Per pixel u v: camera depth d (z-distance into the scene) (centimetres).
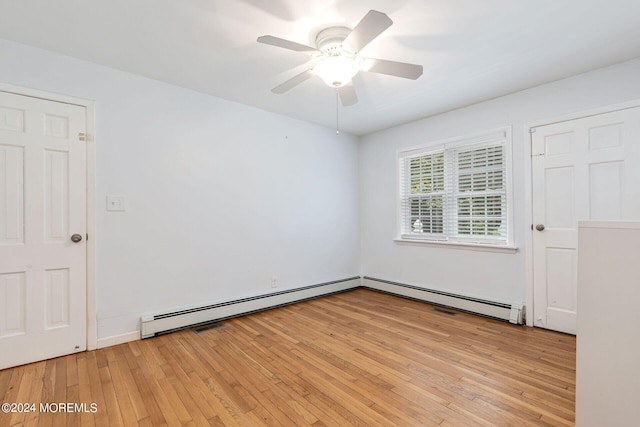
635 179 231
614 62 238
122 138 252
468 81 271
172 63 240
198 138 295
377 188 435
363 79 267
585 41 209
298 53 224
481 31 198
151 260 267
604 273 116
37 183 216
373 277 439
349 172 444
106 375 198
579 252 123
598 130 248
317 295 391
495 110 311
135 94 258
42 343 217
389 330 278
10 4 169
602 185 246
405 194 406
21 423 153
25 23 187
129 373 201
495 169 316
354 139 452
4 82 205
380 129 425
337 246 425
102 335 241
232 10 176
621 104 238
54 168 223
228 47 216
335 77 196
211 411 162
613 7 174
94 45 213
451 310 337
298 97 308
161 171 272
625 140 236
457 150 349
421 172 386
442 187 364
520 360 217
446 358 221
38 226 217
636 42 210
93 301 237
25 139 212
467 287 337
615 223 114
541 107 280
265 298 339
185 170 287
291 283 372
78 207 232
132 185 257
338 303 368
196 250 294
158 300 271
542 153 279
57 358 221
